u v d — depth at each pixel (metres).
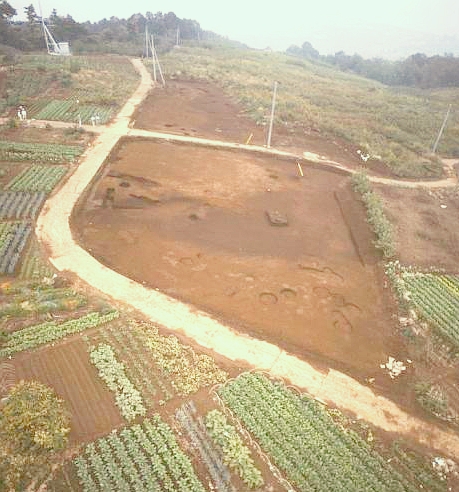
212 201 30.70
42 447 14.31
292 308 21.92
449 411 17.78
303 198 32.84
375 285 24.44
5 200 27.86
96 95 49.44
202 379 17.77
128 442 15.17
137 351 18.61
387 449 16.06
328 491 14.53
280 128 46.41
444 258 27.98
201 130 43.56
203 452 15.11
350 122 52.81
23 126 39.56
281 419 16.55
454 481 15.41
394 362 19.67
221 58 88.38
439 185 39.59
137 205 29.19
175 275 23.19
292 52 167.25
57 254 23.59
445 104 73.50
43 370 17.39
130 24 104.25
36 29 81.62
